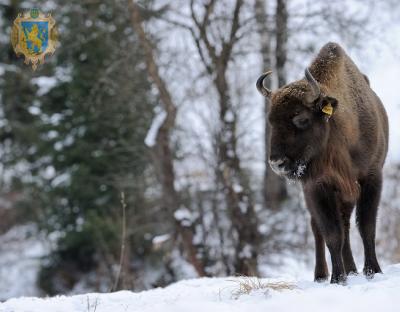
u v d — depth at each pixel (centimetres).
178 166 4453
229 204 3678
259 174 4816
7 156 6384
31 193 5809
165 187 4028
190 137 4034
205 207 4047
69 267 5325
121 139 4450
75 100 5222
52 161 5450
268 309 1295
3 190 6462
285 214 4191
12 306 1739
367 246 1853
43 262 5416
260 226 3812
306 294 1395
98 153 5025
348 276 1750
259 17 4100
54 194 5319
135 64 4409
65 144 5381
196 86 4106
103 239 4728
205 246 3762
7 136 6469
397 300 1259
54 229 5359
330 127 1775
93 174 5169
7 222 6225
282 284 1633
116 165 4944
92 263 5259
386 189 4312
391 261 3409
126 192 4759
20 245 5994
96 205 5134
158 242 4025
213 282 2161
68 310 1659
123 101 4600
